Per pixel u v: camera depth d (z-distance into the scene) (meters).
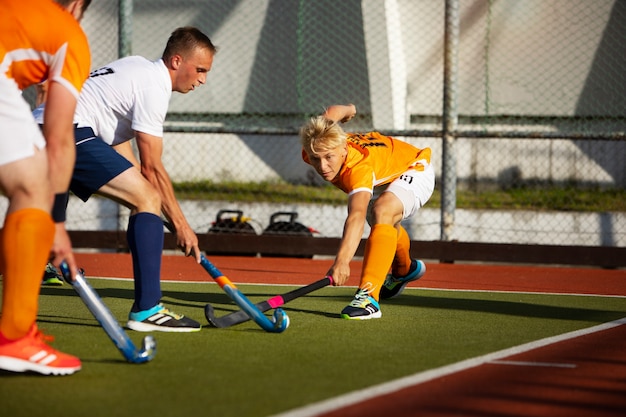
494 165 20.06
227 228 14.90
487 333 6.52
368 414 3.96
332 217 16.45
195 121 20.84
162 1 20.53
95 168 6.15
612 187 19.72
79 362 4.78
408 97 20.17
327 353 5.50
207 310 6.34
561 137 13.45
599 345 6.04
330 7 19.48
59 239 4.82
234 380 4.64
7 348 4.59
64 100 4.65
